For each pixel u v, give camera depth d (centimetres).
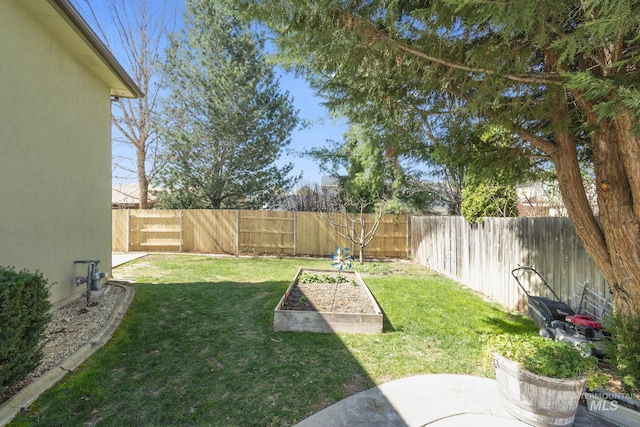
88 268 505
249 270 855
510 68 275
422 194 1327
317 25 285
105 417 242
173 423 239
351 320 426
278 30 320
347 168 1382
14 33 390
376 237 1198
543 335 375
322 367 329
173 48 1333
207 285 664
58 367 301
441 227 877
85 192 554
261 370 320
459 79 318
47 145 451
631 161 260
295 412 257
